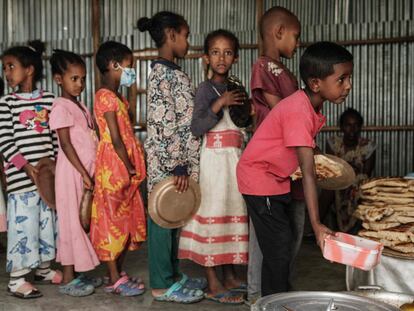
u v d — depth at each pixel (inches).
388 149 215.5
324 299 63.1
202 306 118.0
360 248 65.2
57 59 129.7
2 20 241.1
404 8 209.9
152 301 122.0
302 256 168.2
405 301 77.6
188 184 116.0
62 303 121.6
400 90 212.8
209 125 114.3
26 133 129.1
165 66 117.3
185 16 229.0
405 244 99.7
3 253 175.2
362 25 213.9
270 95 109.8
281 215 99.3
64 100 129.5
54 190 130.8
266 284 100.6
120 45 126.3
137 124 231.8
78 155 129.3
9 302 123.0
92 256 129.0
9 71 130.3
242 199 119.3
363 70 216.1
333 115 220.4
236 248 119.0
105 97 123.9
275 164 95.6
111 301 122.3
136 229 129.0
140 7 232.2
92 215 127.2
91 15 234.5
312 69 82.1
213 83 117.8
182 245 121.2
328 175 96.7
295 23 111.3
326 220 202.4
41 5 239.5
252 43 223.0
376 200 108.9
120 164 123.9
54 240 134.2
